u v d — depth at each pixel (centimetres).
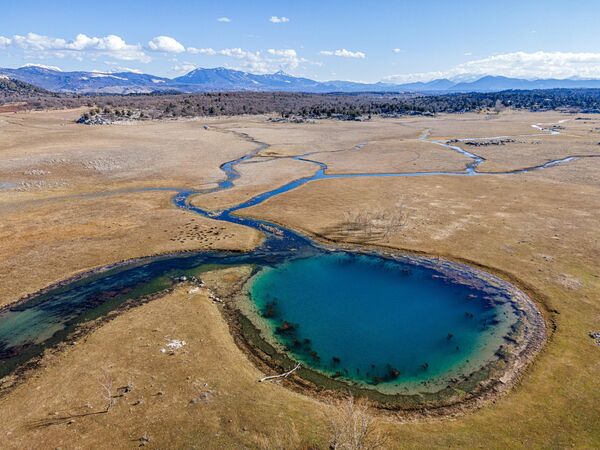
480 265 4509
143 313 3612
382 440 2319
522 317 3591
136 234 5331
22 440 2284
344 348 3275
